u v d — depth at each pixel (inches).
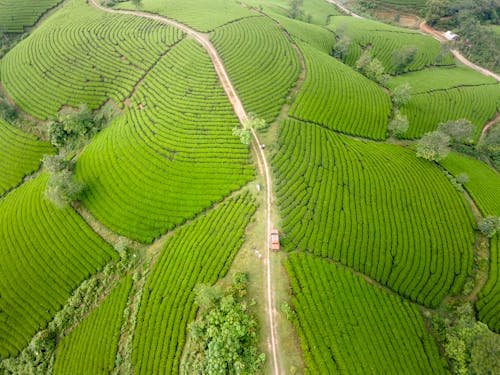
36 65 3211.1
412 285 1723.7
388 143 2623.0
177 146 2269.9
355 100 2765.7
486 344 1299.2
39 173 2632.9
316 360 1337.4
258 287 1556.3
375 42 3983.8
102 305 1772.9
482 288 1774.1
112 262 1913.1
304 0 5546.3
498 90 3454.7
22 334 1818.4
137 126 2468.0
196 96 2603.3
